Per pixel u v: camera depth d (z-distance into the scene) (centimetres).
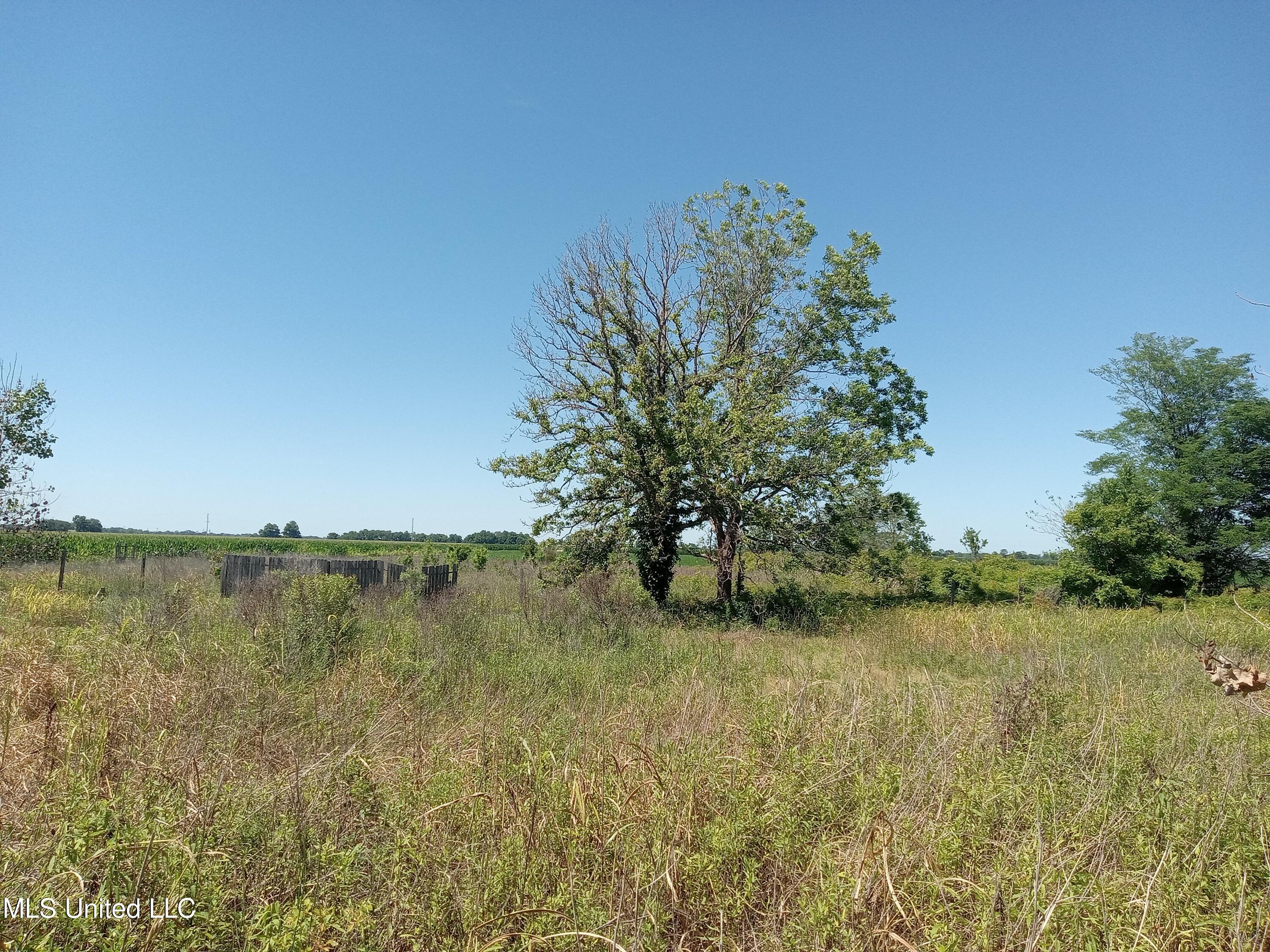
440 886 336
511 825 407
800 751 520
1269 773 512
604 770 467
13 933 284
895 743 565
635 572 2108
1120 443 4091
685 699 698
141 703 612
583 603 1539
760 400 2059
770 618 1808
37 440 1759
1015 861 375
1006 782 477
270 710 632
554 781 440
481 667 905
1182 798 448
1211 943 319
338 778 450
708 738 557
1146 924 323
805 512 2002
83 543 3491
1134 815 436
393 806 416
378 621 1223
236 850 366
